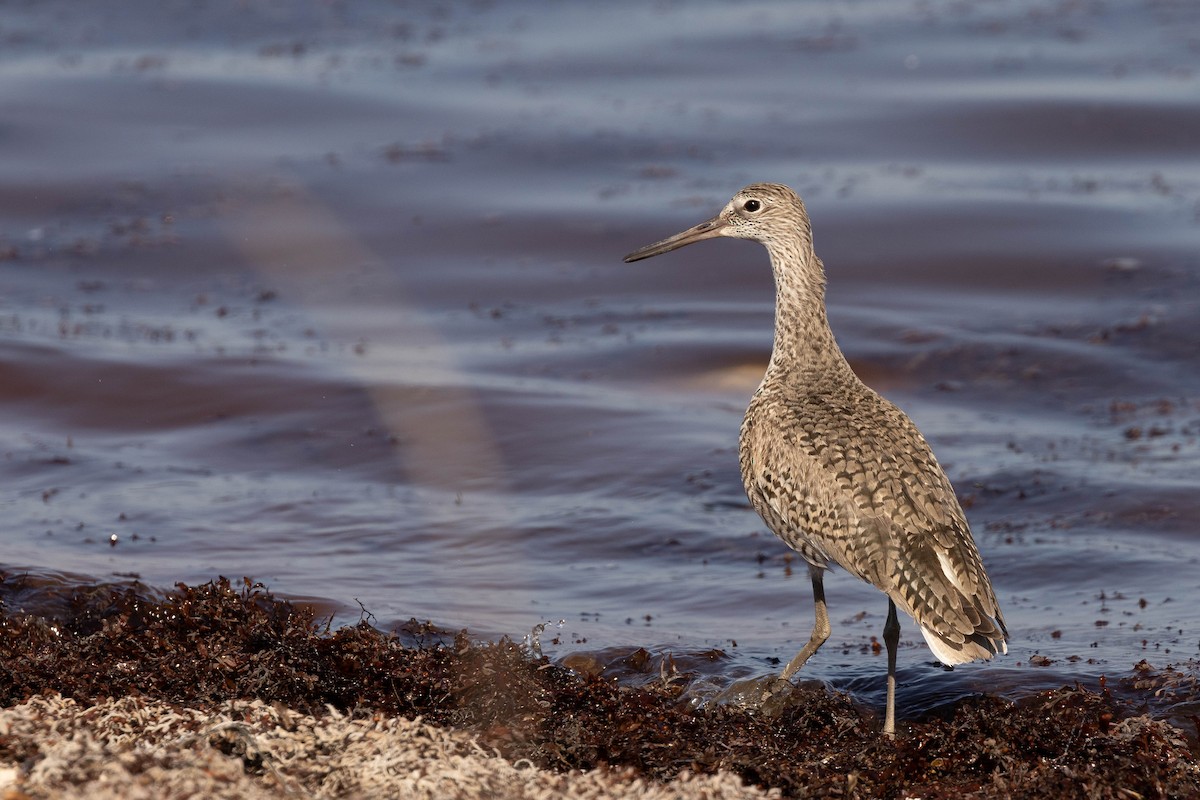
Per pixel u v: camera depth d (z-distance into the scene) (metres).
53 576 10.94
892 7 30.39
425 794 7.05
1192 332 17.27
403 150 23.00
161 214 21.03
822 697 9.25
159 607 10.03
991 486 13.59
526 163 22.56
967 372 16.69
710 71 26.59
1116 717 8.96
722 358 16.89
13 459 14.20
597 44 28.09
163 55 27.09
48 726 7.61
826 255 19.69
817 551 9.33
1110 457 14.25
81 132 23.44
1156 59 26.58
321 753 7.52
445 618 10.71
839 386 9.95
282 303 18.73
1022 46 27.59
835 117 24.33
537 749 8.16
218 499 13.35
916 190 21.44
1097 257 19.41
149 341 17.30
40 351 16.61
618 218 20.64
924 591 8.64
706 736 8.52
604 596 11.44
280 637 9.35
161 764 7.00
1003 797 7.86
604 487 13.80
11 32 28.41
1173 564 11.76
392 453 14.49
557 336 17.67
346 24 29.44
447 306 18.72
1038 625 10.63
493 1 31.20
